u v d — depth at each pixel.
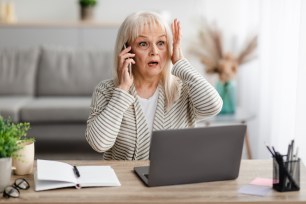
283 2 3.25
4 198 1.62
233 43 5.18
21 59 4.80
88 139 2.02
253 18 4.68
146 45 2.11
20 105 4.26
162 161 1.71
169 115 2.18
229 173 1.81
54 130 4.28
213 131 1.73
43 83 4.73
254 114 4.25
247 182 1.80
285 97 3.20
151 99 2.19
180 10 5.62
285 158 1.77
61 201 1.59
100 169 1.87
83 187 1.72
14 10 5.62
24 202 1.59
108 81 2.21
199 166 1.76
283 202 1.61
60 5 5.63
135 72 2.17
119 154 2.17
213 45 4.84
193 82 2.12
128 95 2.03
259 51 4.00
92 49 4.86
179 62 2.15
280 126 3.31
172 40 2.15
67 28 5.36
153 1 5.64
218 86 4.18
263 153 3.83
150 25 2.10
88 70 4.74
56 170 1.78
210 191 1.70
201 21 5.13
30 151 1.87
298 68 2.75
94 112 2.13
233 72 4.18
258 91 4.36
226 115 4.09
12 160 1.85
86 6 5.36
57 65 4.76
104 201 1.59
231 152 1.79
